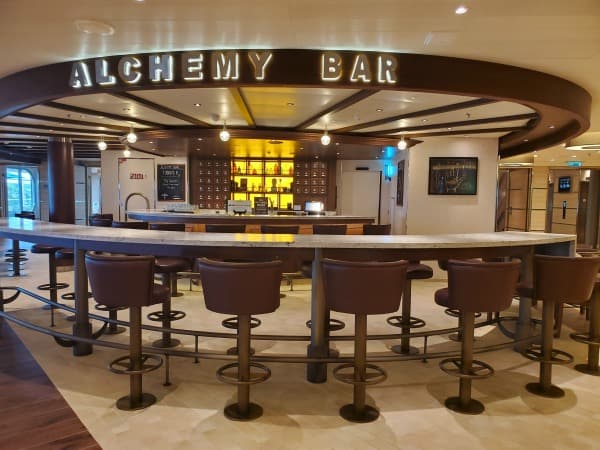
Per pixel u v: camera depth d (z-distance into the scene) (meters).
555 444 2.26
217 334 3.06
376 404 2.70
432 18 2.84
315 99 4.80
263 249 2.90
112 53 3.63
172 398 2.73
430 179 7.21
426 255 3.07
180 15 2.87
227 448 2.19
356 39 3.22
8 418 2.45
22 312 4.71
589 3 2.58
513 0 2.56
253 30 3.09
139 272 2.47
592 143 7.71
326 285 2.49
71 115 5.99
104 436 2.28
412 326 3.55
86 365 3.22
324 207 10.49
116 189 10.78
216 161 10.44
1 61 3.89
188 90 4.42
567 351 3.74
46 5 2.72
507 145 7.54
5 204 14.83
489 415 2.57
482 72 3.60
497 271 2.49
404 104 4.85
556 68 3.75
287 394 2.82
